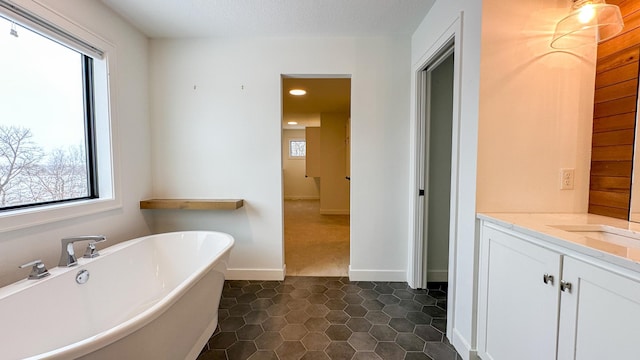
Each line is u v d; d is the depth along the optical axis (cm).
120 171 213
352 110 251
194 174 258
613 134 132
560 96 141
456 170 162
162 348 122
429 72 234
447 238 256
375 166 253
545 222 123
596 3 124
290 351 161
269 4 197
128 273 184
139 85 238
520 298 117
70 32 169
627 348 77
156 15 211
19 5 139
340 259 315
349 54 248
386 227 256
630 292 76
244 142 255
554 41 134
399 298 226
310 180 864
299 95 419
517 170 142
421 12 205
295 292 236
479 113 139
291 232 436
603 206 136
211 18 216
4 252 136
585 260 89
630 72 126
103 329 161
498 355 131
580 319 91
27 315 123
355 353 159
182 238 216
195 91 253
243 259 262
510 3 137
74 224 174
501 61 138
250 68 251
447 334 173
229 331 180
